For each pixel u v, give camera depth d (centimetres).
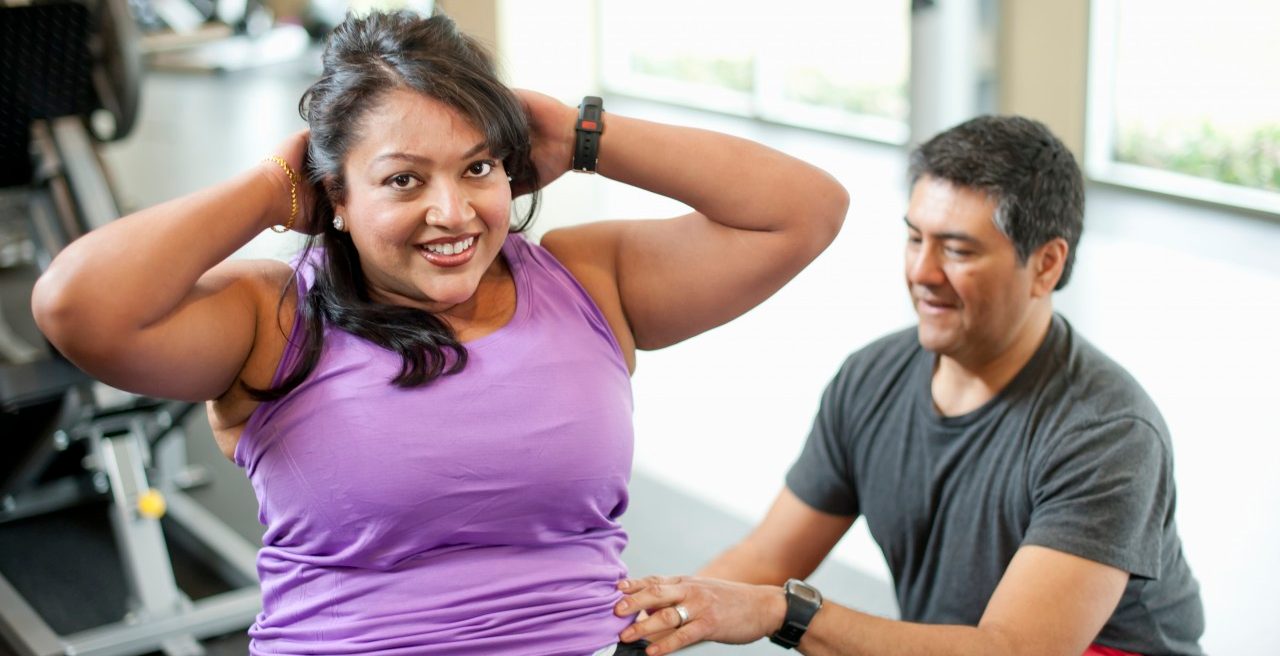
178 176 647
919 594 185
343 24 126
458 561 125
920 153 174
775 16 634
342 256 128
